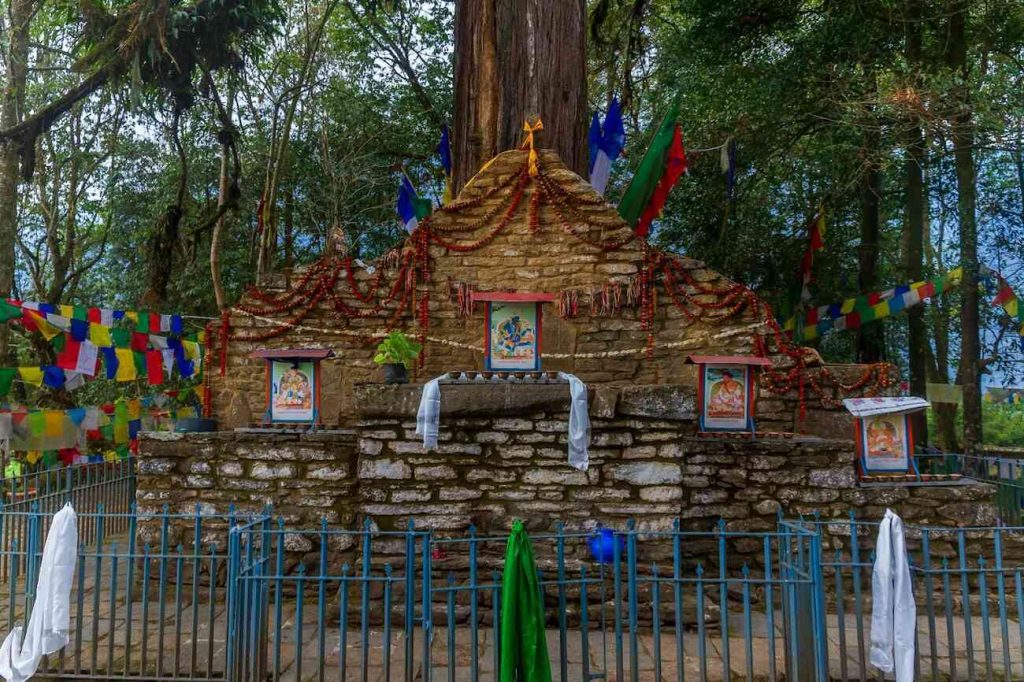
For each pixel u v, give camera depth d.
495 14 10.57
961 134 11.10
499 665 4.37
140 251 18.05
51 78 16.41
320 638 4.48
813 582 4.48
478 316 8.95
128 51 11.16
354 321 9.08
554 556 6.17
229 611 4.57
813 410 8.66
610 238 8.96
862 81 12.83
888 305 11.77
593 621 5.98
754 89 13.73
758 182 15.78
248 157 17.84
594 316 8.87
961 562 4.63
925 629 5.99
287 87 17.50
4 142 11.34
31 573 5.04
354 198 17.98
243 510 6.94
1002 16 12.92
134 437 9.12
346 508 6.88
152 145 18.25
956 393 12.83
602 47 17.25
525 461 6.32
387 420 6.39
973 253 11.73
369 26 18.41
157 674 4.83
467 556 6.16
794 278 15.07
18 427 7.58
